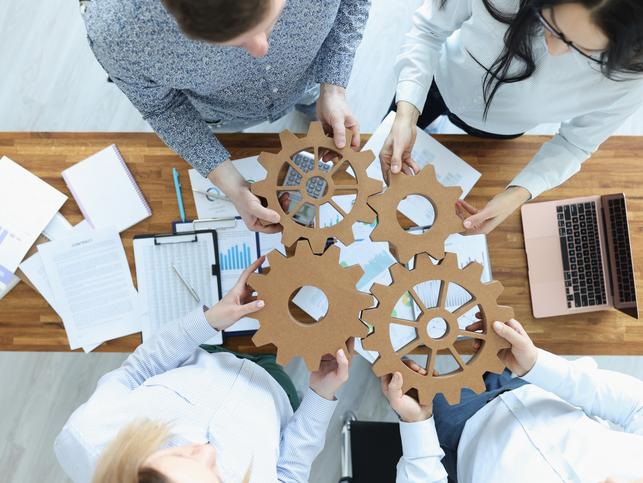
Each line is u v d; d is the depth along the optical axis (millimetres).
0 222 1238
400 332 1193
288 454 1046
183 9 598
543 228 1221
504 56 969
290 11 896
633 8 660
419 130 1261
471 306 894
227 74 993
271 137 1251
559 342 1211
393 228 920
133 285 1230
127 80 915
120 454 718
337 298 894
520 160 1254
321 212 1233
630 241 1248
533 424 1040
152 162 1254
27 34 1995
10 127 1962
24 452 1833
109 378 1045
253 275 899
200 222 1228
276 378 1293
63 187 1262
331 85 1097
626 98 950
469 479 1063
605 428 1012
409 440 1018
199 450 788
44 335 1226
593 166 1259
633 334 1208
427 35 1176
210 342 1195
